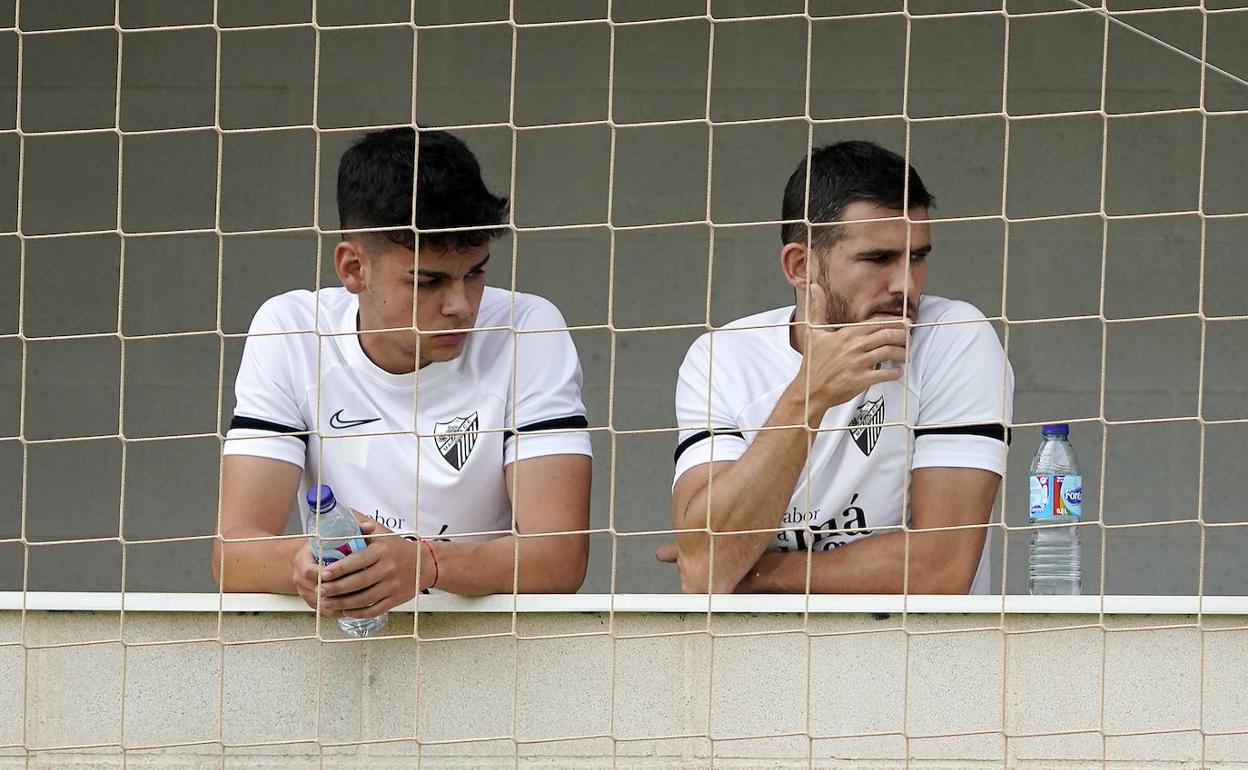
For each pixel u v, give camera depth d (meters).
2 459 15.39
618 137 15.39
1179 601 7.68
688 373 9.26
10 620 8.05
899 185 8.71
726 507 8.41
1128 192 15.27
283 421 8.75
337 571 7.50
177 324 15.41
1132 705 7.71
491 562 7.95
